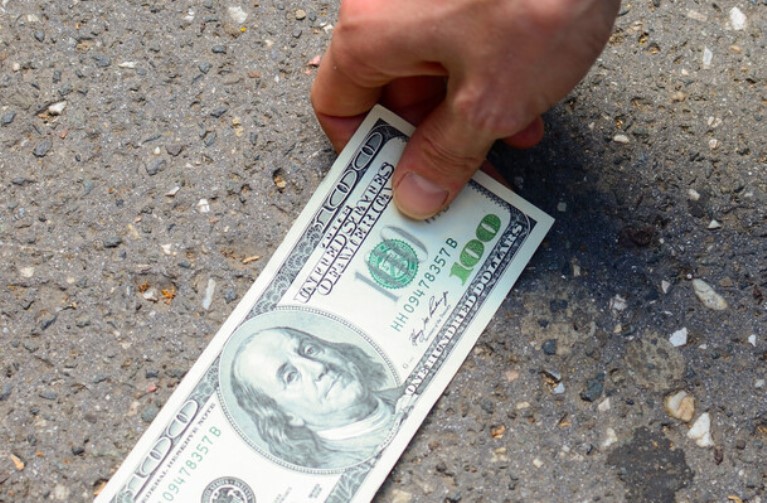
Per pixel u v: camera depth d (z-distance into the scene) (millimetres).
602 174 1295
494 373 1243
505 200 1272
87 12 1321
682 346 1259
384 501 1204
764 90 1340
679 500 1223
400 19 1031
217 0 1332
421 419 1224
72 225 1253
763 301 1275
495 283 1263
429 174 1174
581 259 1274
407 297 1253
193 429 1205
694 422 1240
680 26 1354
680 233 1286
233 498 1194
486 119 1058
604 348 1255
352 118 1251
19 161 1270
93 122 1286
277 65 1320
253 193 1274
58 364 1212
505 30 988
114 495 1182
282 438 1209
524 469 1219
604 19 1017
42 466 1184
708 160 1309
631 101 1321
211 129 1291
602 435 1232
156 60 1311
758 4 1355
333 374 1229
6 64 1300
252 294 1242
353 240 1260
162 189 1269
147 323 1228
